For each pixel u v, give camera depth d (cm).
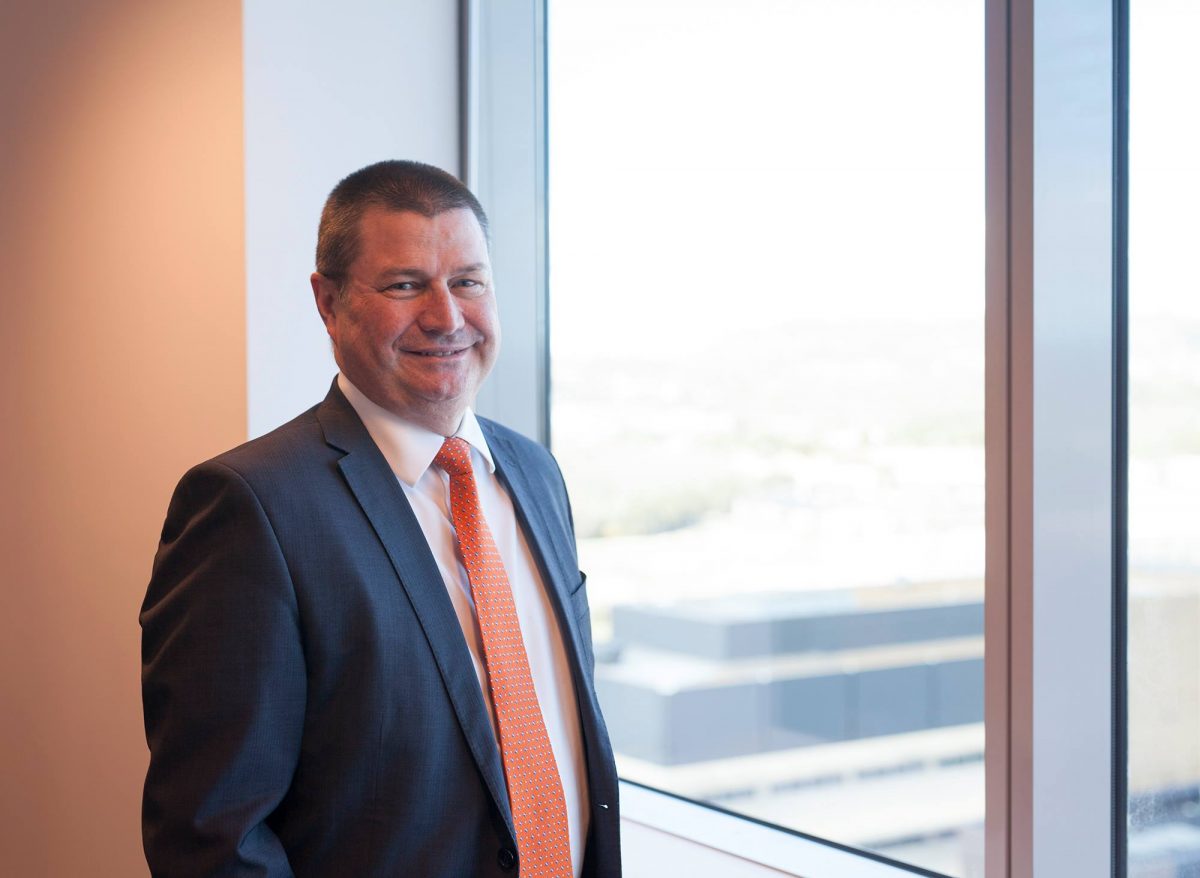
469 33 228
